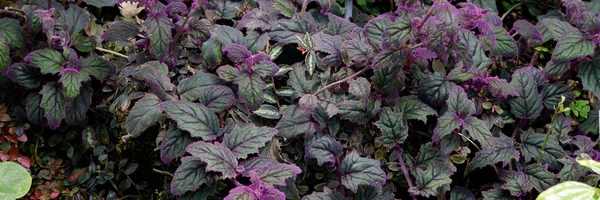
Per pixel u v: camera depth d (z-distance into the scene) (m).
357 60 1.18
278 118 1.18
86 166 1.24
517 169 1.20
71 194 1.22
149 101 1.12
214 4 1.33
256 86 1.14
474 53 1.26
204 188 1.07
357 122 1.18
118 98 1.19
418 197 1.21
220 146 1.05
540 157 1.19
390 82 1.17
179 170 1.05
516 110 1.24
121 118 1.20
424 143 1.24
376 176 1.11
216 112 1.14
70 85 1.16
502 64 1.33
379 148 1.18
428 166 1.14
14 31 1.21
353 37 1.24
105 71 1.20
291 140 1.17
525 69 1.29
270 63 1.16
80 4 1.35
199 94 1.15
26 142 1.24
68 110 1.21
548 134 1.17
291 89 1.21
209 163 1.03
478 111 1.22
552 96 1.28
